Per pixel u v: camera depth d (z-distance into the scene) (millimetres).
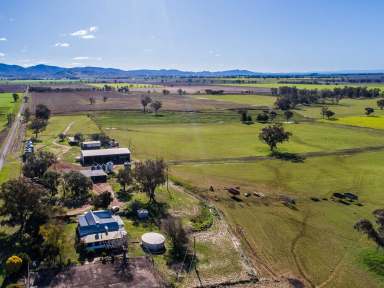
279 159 108000
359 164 103688
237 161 105375
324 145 126938
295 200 76062
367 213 70250
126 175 77500
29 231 54844
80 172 81312
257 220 66250
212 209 70375
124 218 64562
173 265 50188
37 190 57625
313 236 60656
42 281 44312
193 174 92250
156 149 118312
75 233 57531
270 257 53781
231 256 53406
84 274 46188
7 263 45719
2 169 91062
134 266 48656
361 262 52688
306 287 46750
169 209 69375
